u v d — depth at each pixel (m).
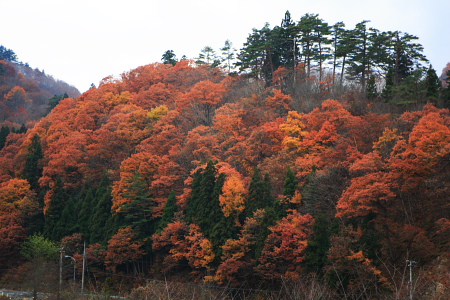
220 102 92.75
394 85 76.56
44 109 173.38
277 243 51.03
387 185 45.53
